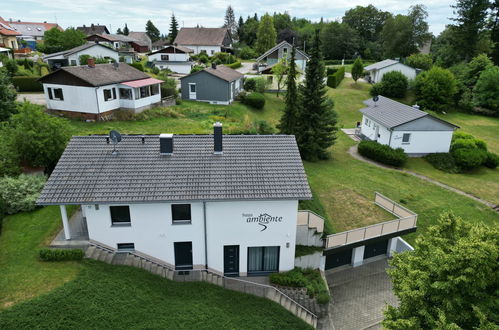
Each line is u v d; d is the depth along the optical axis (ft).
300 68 219.00
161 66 234.79
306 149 116.47
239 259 63.62
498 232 40.65
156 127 122.11
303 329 56.59
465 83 215.10
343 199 91.35
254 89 187.32
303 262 68.44
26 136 80.38
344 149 136.77
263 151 67.36
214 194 57.62
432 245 44.45
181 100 163.94
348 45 333.42
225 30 325.21
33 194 73.51
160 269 60.75
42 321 47.19
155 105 143.64
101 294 52.44
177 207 59.82
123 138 67.87
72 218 68.54
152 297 54.80
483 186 113.91
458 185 112.78
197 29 327.26
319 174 106.93
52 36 240.53
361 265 79.36
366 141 132.05
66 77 120.67
